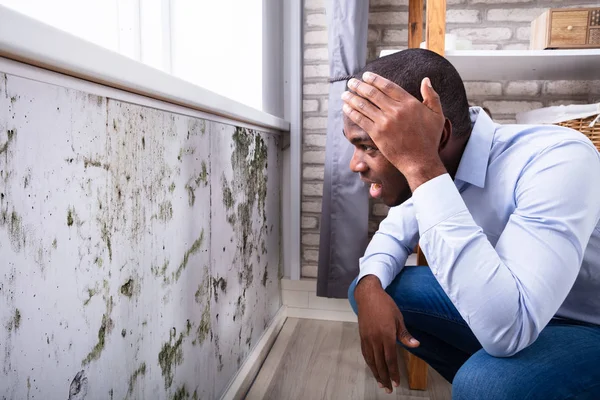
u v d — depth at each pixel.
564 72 1.70
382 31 1.99
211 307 1.17
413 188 0.70
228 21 1.71
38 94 0.57
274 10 1.87
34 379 0.57
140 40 1.56
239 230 1.40
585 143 0.71
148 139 0.84
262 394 1.40
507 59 1.48
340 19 1.70
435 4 1.31
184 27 1.68
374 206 2.05
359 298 0.98
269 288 1.82
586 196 0.67
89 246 0.67
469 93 1.99
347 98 0.73
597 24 1.60
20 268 0.54
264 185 1.71
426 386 1.44
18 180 0.54
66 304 0.63
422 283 1.06
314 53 2.03
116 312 0.75
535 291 0.65
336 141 1.76
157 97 0.84
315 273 2.12
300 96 2.02
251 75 1.71
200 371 1.11
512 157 0.78
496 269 0.66
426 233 0.69
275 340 1.82
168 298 0.93
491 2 1.94
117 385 0.76
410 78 0.74
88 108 0.66
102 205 0.70
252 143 1.53
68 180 0.62
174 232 0.95
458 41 1.66
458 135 0.78
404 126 0.69
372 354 0.93
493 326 0.66
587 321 0.80
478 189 0.82
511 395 0.66
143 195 0.82
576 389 0.64
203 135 1.10
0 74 0.51
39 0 1.07
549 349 0.70
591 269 0.76
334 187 1.79
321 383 1.47
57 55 0.56
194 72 1.72
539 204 0.68
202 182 1.10
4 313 0.52
